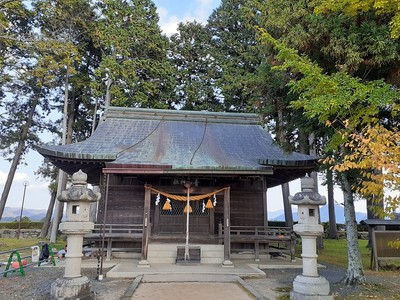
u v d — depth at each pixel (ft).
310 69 20.40
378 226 41.68
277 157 44.42
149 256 38.04
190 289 24.38
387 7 18.74
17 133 75.82
